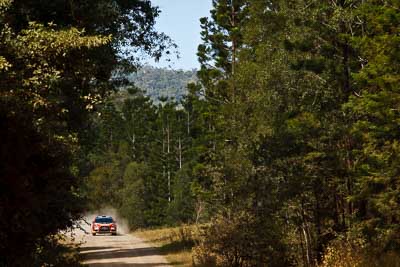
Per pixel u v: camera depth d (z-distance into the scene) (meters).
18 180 12.52
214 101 79.38
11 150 12.56
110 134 155.12
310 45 44.88
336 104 43.00
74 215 20.56
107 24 31.45
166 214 130.38
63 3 27.89
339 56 44.22
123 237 78.94
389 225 35.56
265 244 31.89
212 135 80.50
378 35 35.69
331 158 39.00
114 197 142.75
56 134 17.22
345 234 38.56
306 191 37.28
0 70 14.69
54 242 19.97
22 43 17.30
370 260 31.59
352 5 42.28
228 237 31.61
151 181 137.12
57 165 14.95
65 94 22.66
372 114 36.03
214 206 33.41
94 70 23.77
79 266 24.28
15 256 13.62
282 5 46.09
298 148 36.50
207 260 34.81
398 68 34.47
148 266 37.81
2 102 12.90
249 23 55.09
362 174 37.28
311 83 45.00
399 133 34.91
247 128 49.91
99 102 24.98
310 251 37.50
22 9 26.86
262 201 32.91
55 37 17.81
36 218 15.18
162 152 141.62
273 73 46.50
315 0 43.62
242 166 33.91
